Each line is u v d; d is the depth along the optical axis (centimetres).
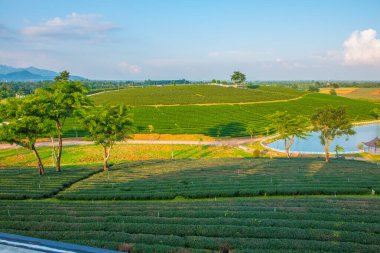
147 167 5675
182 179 4488
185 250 1991
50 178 4741
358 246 2078
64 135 9912
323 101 18288
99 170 5497
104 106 5619
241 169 5203
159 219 2661
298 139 10781
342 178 4378
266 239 2206
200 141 9612
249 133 10506
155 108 14562
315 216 2706
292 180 4306
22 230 2466
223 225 2470
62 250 1491
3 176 4903
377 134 11650
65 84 5297
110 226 2491
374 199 3381
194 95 19138
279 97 18938
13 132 4688
